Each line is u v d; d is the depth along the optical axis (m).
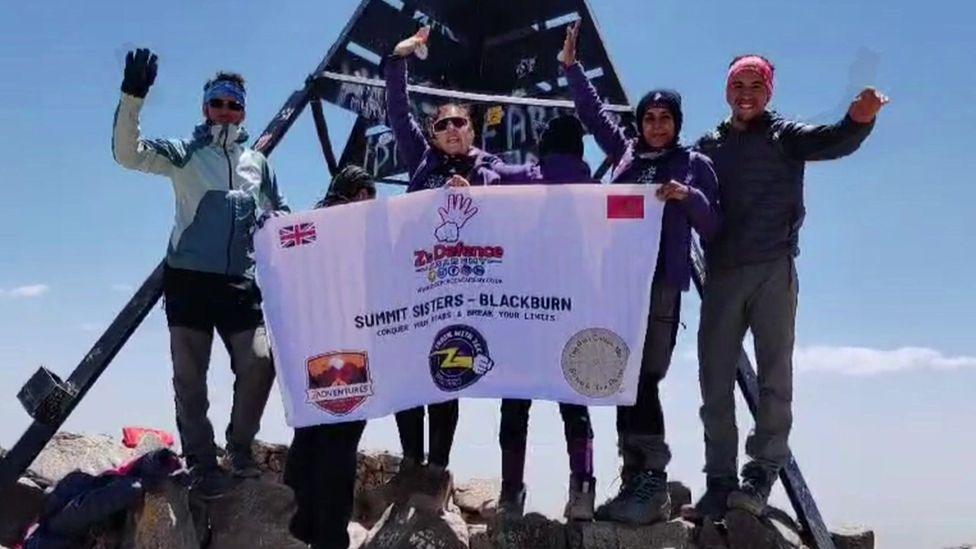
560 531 3.49
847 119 3.27
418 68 5.41
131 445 4.12
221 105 3.59
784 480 3.96
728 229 3.57
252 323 3.56
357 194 3.66
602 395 3.45
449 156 3.75
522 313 3.53
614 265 3.50
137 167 3.43
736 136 3.61
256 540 3.34
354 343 3.51
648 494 3.51
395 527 3.56
